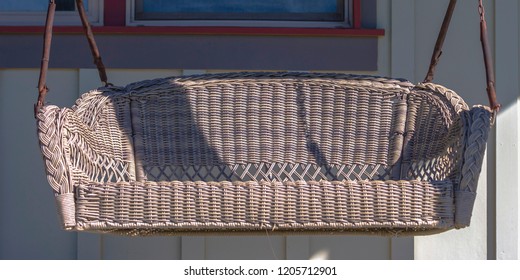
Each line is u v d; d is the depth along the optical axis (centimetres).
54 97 396
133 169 350
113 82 396
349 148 360
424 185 291
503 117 396
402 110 357
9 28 395
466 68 399
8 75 396
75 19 405
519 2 400
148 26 396
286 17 410
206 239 393
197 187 295
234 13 410
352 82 361
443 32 351
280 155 361
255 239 394
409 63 398
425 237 395
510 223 394
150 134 357
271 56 397
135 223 293
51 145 291
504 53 398
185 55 396
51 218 394
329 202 293
